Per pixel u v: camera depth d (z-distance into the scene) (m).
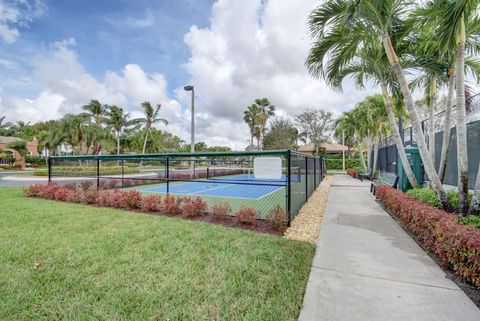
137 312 2.35
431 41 5.93
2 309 2.39
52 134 25.59
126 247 3.89
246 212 5.46
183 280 2.89
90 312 2.36
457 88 4.71
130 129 36.72
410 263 3.40
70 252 3.68
